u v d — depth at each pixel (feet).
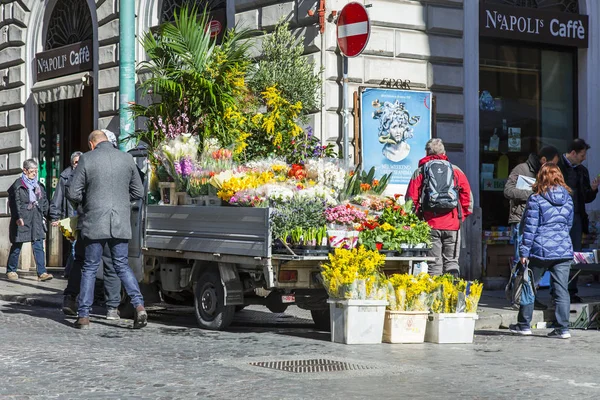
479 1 49.73
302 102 43.19
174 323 37.68
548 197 34.81
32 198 56.49
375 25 46.70
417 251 34.37
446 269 38.45
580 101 53.42
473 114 49.47
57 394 22.22
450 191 37.65
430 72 48.26
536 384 23.89
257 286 33.91
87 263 35.35
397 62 47.26
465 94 49.39
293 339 32.35
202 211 35.09
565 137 53.26
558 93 53.06
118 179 35.35
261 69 42.09
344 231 32.65
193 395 22.08
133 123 45.03
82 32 63.57
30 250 66.13
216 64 39.88
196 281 36.09
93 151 35.45
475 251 48.47
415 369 25.98
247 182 33.50
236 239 33.37
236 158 37.11
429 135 47.73
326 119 45.39
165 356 28.02
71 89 61.82
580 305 38.17
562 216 34.94
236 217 33.37
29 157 67.87
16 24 68.64
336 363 26.84
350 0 46.39
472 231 48.49
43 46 67.15
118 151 35.83
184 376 24.54
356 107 45.96
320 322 36.01
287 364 26.61
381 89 46.44
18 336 32.60
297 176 34.47
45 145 67.67
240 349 29.68
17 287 51.98
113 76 59.06
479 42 50.21
